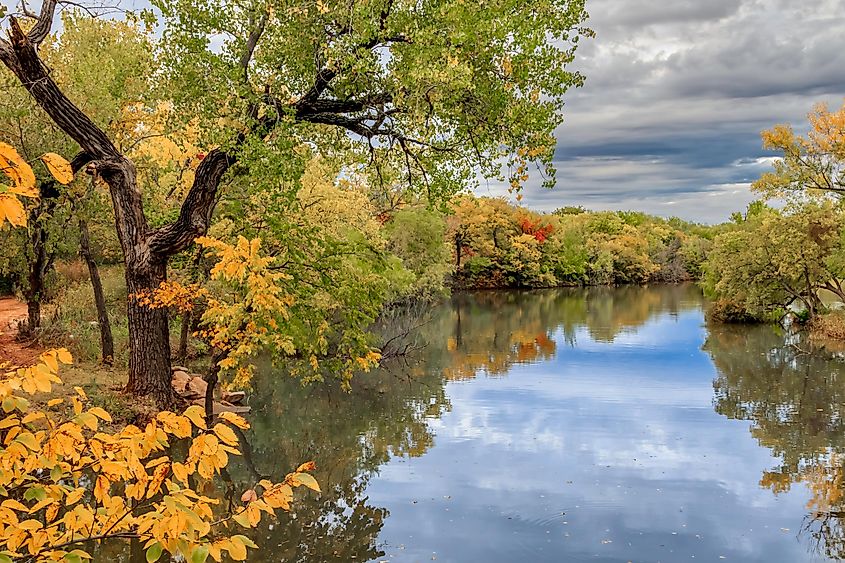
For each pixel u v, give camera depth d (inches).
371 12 448.5
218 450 116.9
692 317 1635.1
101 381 529.0
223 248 355.3
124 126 641.0
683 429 632.4
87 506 124.6
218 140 467.5
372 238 1075.9
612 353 1074.7
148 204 717.9
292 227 560.4
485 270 2657.5
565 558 374.3
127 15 486.9
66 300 838.5
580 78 503.8
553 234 2876.5
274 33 479.8
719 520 426.9
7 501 109.0
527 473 511.8
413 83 439.2
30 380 107.6
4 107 532.1
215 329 502.6
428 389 805.9
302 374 861.8
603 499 460.1
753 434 614.5
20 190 93.0
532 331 1360.7
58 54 641.6
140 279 499.8
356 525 418.0
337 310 733.3
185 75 487.8
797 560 371.6
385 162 589.6
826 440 597.3
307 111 508.4
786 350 1098.7
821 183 1204.5
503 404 732.0
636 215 4471.0
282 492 115.6
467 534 403.2
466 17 442.6
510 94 495.8
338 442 594.6
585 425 645.3
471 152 534.9
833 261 1244.5
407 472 515.8
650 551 381.7
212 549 107.0
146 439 117.1
